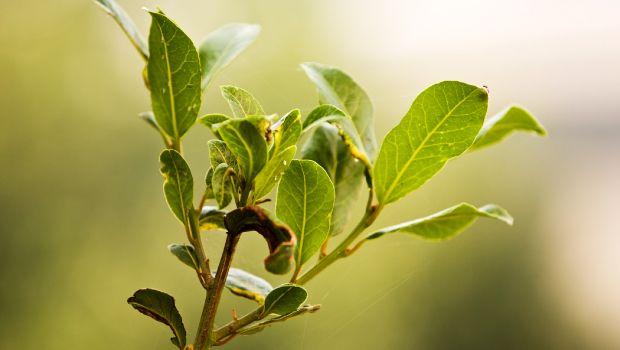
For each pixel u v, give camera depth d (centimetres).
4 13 131
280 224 44
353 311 120
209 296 47
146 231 127
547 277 131
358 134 52
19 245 123
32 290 122
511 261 130
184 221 48
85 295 124
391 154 51
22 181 126
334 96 53
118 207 129
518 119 54
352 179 53
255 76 134
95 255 126
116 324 122
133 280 125
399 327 123
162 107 50
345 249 51
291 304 47
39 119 130
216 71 52
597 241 132
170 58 49
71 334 122
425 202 130
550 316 129
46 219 125
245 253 104
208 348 47
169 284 123
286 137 47
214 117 47
